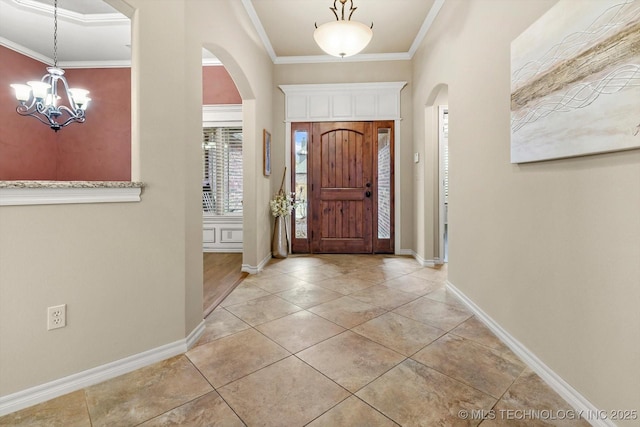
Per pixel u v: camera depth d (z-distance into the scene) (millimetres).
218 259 4453
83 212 1515
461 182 2578
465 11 2465
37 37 3775
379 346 1895
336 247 4641
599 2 1179
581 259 1327
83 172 4480
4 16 3328
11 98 3941
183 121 1864
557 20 1397
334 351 1838
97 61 4406
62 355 1467
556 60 1408
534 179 1635
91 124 4469
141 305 1701
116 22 3447
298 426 1257
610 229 1186
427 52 3605
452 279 2816
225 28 2590
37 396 1399
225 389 1494
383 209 4578
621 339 1145
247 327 2166
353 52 2805
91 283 1544
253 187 3588
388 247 4586
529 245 1685
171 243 1812
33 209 1385
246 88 3375
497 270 2016
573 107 1316
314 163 4590
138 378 1590
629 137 1072
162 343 1777
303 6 3207
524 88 1642
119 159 4461
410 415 1316
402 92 4438
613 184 1171
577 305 1351
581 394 1326
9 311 1341
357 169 4562
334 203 4617
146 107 1703
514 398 1422
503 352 1823
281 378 1578
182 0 1860
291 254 4621
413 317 2322
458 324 2199
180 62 1849
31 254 1385
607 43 1150
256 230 3605
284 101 4543
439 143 3977
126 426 1259
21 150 4062
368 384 1526
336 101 4492
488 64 2092
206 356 1797
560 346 1453
